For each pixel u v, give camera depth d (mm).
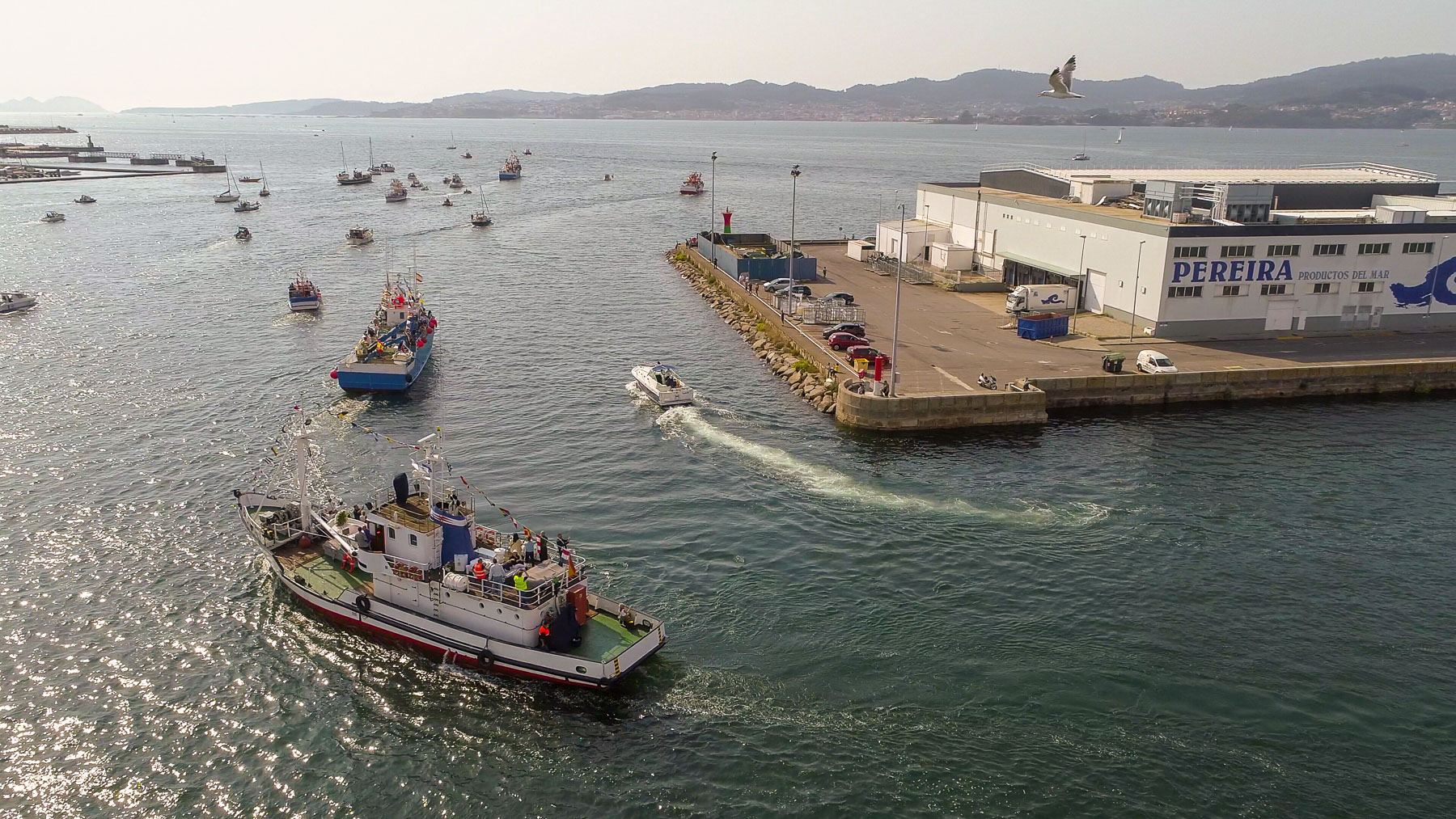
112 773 35375
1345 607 46531
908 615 45188
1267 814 33094
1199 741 36688
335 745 37000
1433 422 74188
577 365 88562
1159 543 52781
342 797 34281
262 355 90688
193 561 50406
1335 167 133000
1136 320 92750
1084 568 49938
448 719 38594
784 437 69625
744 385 83062
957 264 123000
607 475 61875
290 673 41344
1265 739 36875
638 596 46781
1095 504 57938
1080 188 109875
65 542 52250
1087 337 90250
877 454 66125
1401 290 92875
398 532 44000
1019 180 124750
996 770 35156
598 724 38062
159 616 45344
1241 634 44031
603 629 42438
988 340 89688
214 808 33781
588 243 168125
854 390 72812
